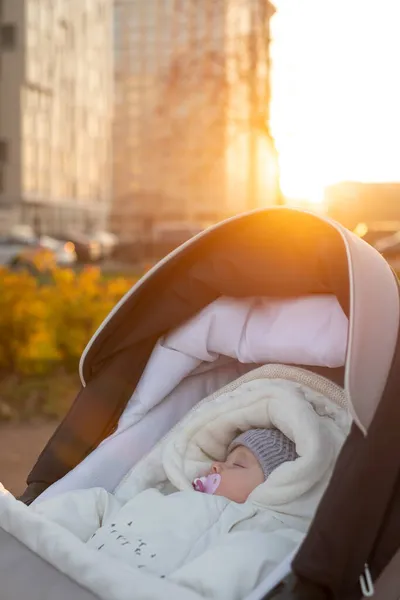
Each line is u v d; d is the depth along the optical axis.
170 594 2.02
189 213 53.47
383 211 29.84
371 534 2.11
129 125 56.72
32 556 2.29
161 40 55.06
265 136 11.34
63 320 8.50
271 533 2.51
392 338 2.27
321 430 2.70
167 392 3.26
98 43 55.31
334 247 2.51
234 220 2.79
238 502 2.78
